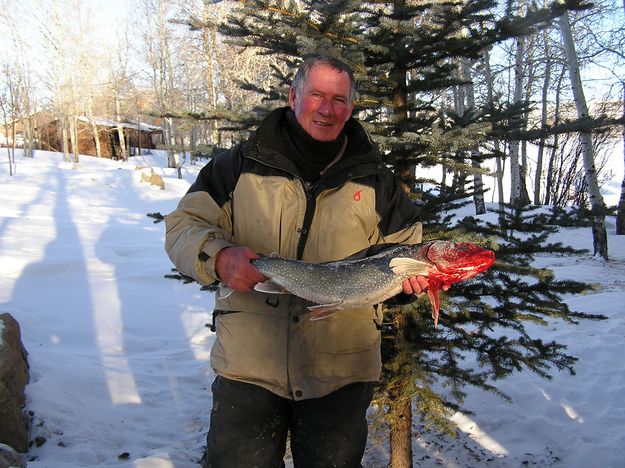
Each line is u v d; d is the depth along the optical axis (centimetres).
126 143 4484
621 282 1025
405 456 373
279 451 228
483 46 340
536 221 342
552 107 2964
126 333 659
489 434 473
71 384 509
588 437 455
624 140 1521
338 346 220
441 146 312
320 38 328
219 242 206
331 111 219
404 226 240
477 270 197
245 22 352
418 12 347
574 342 660
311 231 222
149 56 3378
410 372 328
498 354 340
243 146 236
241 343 218
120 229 1201
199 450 434
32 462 400
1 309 650
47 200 1695
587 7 312
